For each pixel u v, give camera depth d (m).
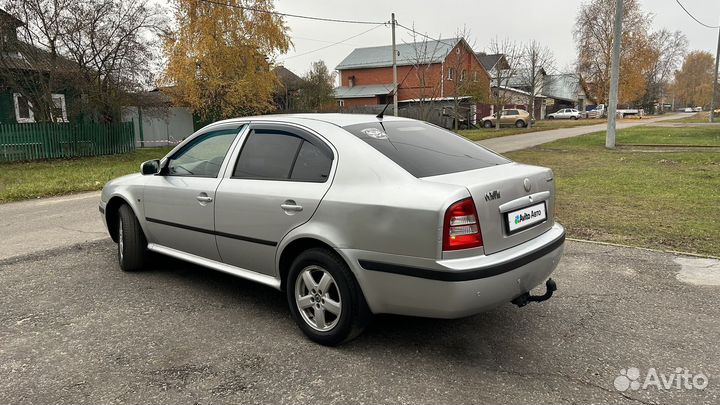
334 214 3.28
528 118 40.06
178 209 4.40
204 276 4.98
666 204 7.98
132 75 20.36
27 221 7.82
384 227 3.06
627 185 9.93
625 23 58.12
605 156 15.84
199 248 4.33
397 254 3.03
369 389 2.93
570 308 4.09
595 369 3.14
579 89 74.31
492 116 42.19
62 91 20.42
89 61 19.08
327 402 2.81
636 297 4.29
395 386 2.96
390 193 3.10
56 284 4.75
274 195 3.62
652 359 3.25
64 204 9.47
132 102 20.83
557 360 3.26
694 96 111.81
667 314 3.94
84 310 4.11
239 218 3.87
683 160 13.86
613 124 18.67
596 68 61.12
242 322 3.88
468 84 38.62
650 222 6.83
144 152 21.98
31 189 10.93
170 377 3.08
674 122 43.16
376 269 3.12
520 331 3.69
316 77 43.38
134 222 4.95
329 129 3.64
